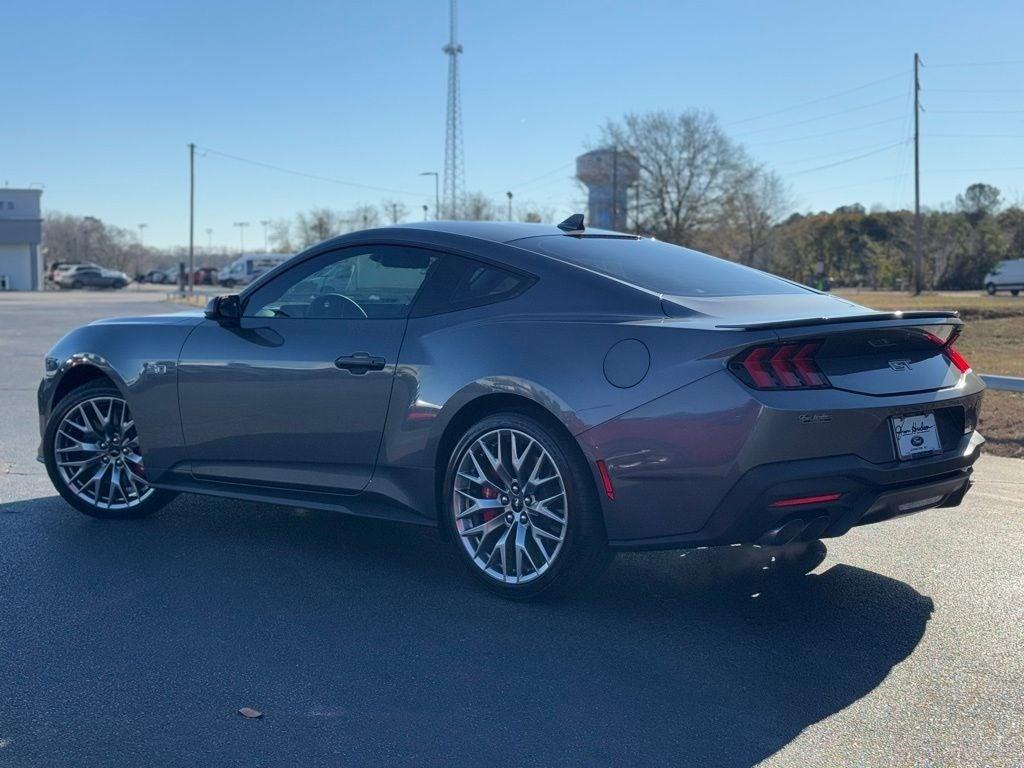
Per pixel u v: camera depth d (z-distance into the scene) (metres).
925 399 3.72
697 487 3.51
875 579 4.33
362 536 4.96
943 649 3.54
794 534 3.51
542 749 2.80
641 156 64.50
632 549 3.71
